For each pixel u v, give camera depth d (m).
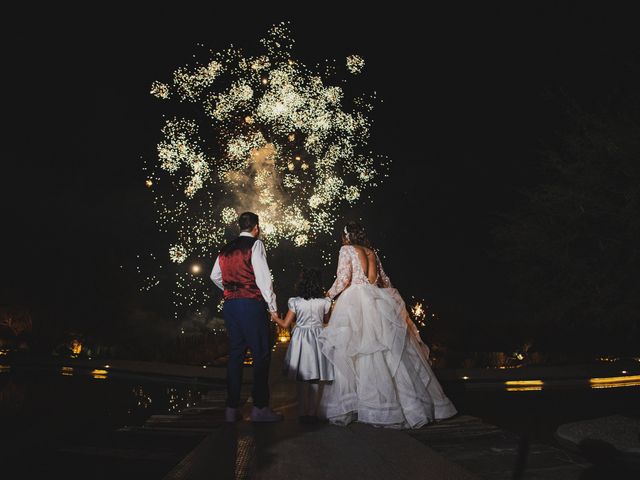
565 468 3.96
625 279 10.99
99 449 4.96
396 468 3.70
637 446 4.36
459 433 5.01
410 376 5.33
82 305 18.48
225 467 3.73
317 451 4.16
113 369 11.58
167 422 6.00
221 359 14.05
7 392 8.83
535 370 10.73
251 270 5.42
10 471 4.27
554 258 11.81
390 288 5.77
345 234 5.91
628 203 10.37
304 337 5.44
